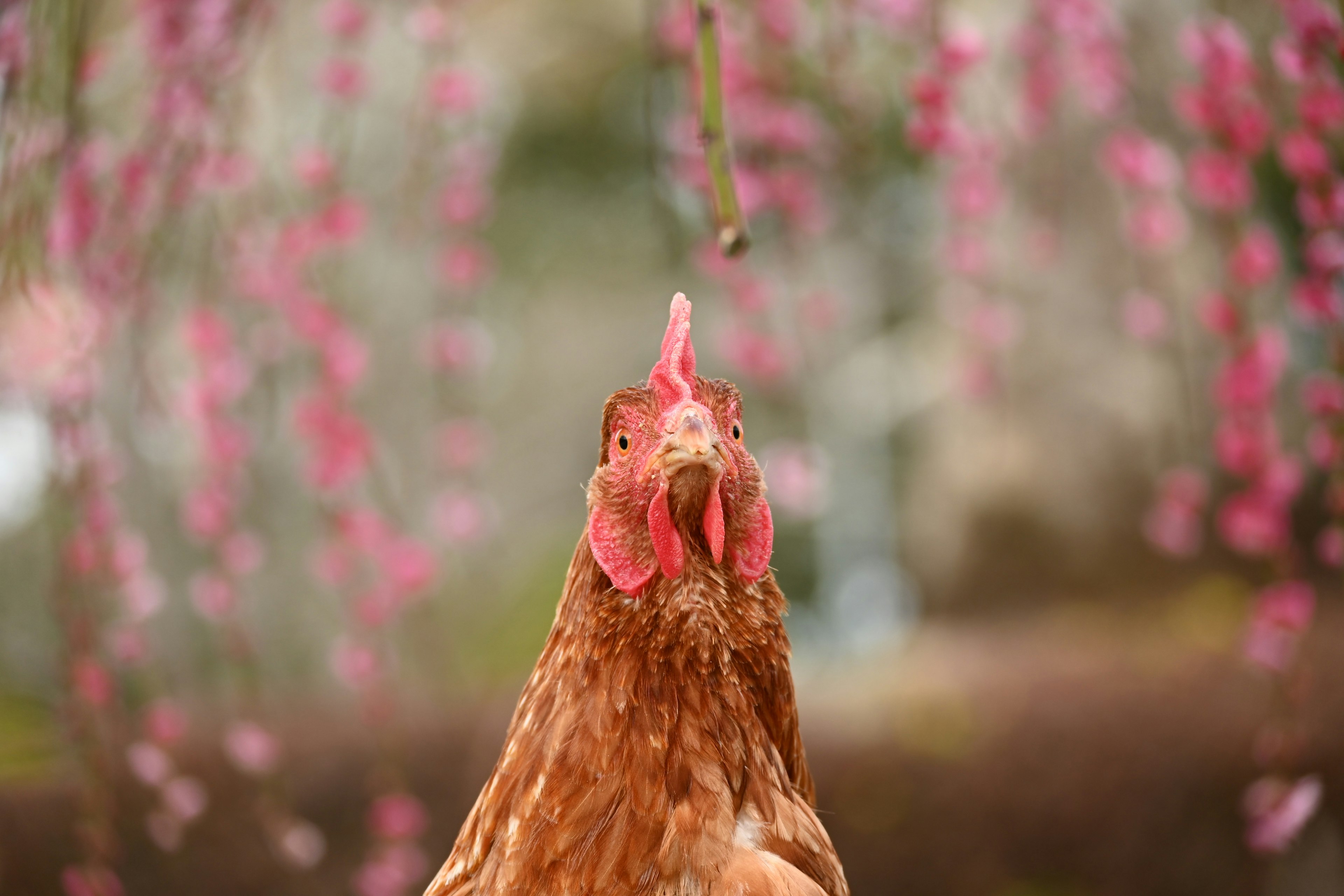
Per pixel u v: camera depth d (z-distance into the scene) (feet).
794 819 6.91
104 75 12.13
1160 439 33.32
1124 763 23.18
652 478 6.67
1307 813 11.78
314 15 17.03
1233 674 24.23
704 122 6.85
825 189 15.85
